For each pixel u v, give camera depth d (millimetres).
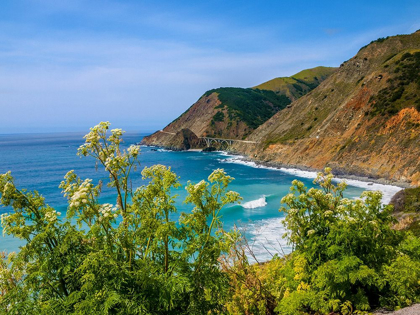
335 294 5848
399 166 61594
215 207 5242
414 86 77062
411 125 66062
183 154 146625
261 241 25562
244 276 6629
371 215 6961
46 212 5152
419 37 114938
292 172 83250
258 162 105062
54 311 4469
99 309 4316
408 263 6176
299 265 6488
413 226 18891
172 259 5551
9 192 5023
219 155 139875
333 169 75125
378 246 6625
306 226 6812
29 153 168375
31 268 4875
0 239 31781
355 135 78562
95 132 5234
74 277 4871
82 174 85875
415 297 5949
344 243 6328
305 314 5953
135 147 5383
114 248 5125
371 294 6496
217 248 5230
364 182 63312
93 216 5086
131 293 4664
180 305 5117
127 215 5066
